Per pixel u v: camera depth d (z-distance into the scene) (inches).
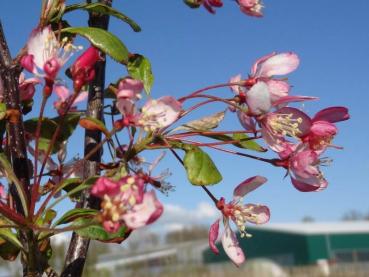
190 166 8.2
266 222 9.5
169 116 7.8
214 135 8.8
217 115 8.7
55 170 9.6
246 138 8.7
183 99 8.6
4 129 8.9
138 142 8.0
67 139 10.0
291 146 9.0
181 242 173.6
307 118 8.8
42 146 10.0
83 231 7.6
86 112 9.2
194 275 127.3
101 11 9.0
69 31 8.3
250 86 8.8
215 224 9.5
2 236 7.7
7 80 8.2
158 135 8.1
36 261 7.7
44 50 7.7
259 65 9.0
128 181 6.7
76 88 7.6
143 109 7.7
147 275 123.6
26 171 8.1
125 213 6.6
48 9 8.6
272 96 8.8
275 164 9.0
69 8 8.8
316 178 8.9
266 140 8.8
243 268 133.0
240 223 9.4
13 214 7.2
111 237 7.7
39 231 7.6
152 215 6.6
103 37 8.2
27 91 9.7
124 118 7.7
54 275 7.8
